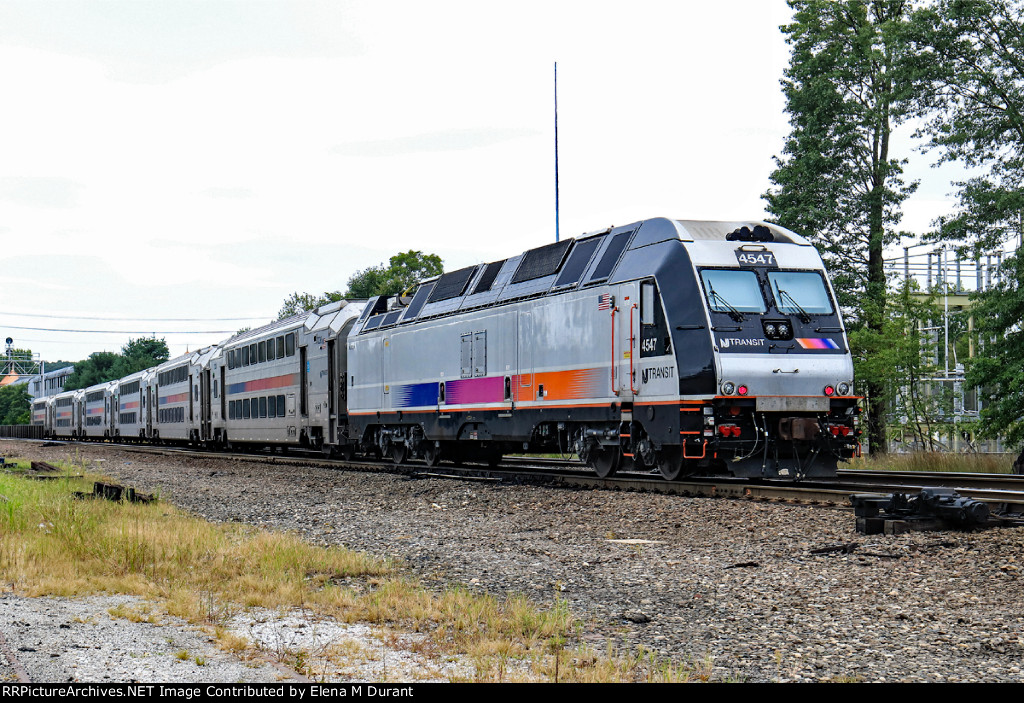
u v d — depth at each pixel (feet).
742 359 50.21
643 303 54.54
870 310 101.40
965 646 21.66
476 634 23.58
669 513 43.27
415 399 80.89
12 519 40.68
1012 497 41.14
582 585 29.63
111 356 385.29
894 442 110.32
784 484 53.72
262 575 31.32
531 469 72.33
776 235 56.13
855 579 28.58
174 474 81.41
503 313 68.59
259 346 122.42
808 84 107.24
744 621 24.47
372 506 52.70
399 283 189.88
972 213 85.51
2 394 453.17
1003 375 78.79
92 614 24.57
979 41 88.43
